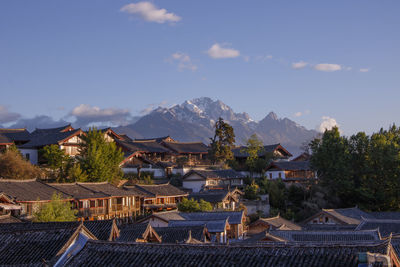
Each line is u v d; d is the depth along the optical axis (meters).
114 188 71.69
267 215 91.31
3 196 50.25
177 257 23.80
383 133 110.62
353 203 99.88
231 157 117.88
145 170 98.19
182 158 113.25
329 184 100.81
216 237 57.06
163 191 81.62
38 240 28.70
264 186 99.81
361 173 100.69
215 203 83.19
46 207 49.03
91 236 29.92
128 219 70.69
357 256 20.94
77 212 58.03
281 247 22.84
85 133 87.75
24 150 83.56
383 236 60.50
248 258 22.64
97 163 74.62
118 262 24.34
